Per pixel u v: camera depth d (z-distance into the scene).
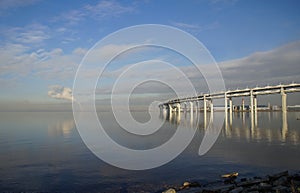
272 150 36.91
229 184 20.45
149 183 21.80
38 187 20.98
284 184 19.28
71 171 25.89
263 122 102.44
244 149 37.94
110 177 23.69
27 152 37.50
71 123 106.38
